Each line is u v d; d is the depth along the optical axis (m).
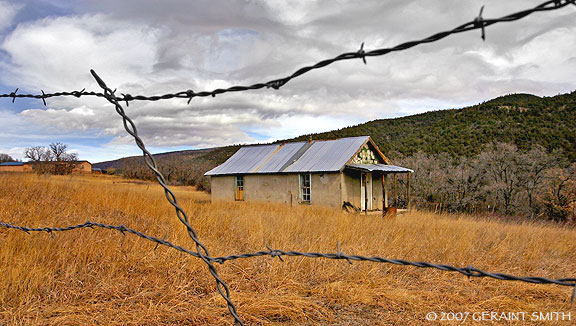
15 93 2.58
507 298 4.55
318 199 18.89
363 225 9.22
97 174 58.47
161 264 5.14
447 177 26.12
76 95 2.30
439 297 4.63
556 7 1.09
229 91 1.81
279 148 23.61
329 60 1.52
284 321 3.88
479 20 1.20
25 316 3.51
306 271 5.39
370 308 4.26
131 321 3.58
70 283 4.44
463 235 7.89
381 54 1.43
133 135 1.67
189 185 53.44
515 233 9.35
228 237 7.38
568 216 21.08
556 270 6.16
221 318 3.68
